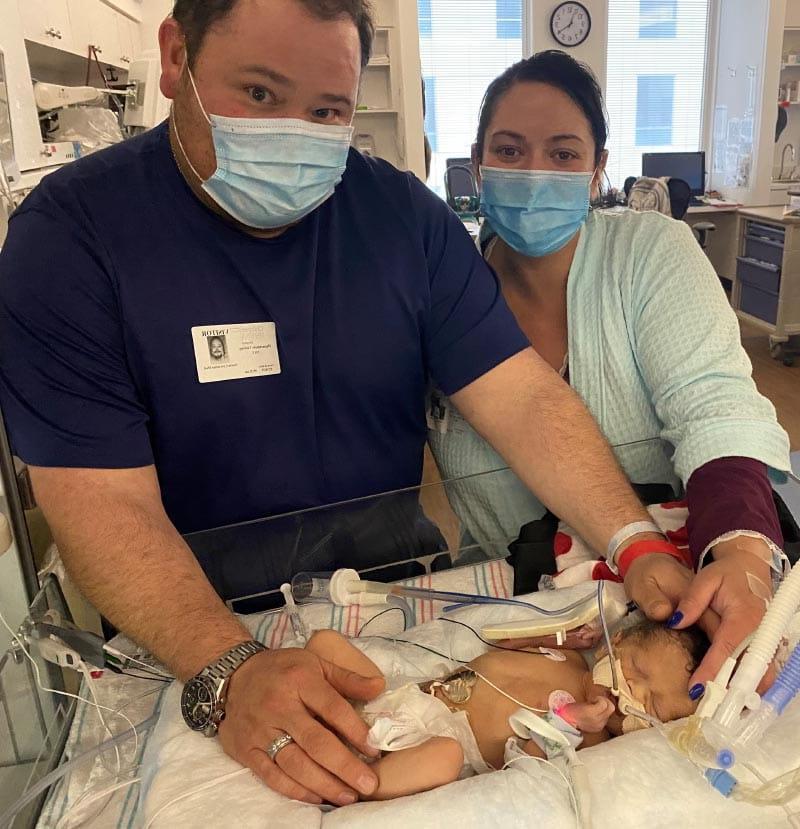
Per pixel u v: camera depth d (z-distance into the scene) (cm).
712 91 637
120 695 96
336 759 72
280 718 74
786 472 109
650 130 641
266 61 90
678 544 106
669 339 119
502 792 71
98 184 101
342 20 90
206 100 94
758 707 69
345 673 83
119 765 87
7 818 76
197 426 108
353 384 115
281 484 115
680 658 90
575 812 70
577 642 102
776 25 566
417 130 446
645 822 69
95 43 235
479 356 117
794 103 596
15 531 91
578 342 129
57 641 92
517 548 119
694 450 108
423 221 117
